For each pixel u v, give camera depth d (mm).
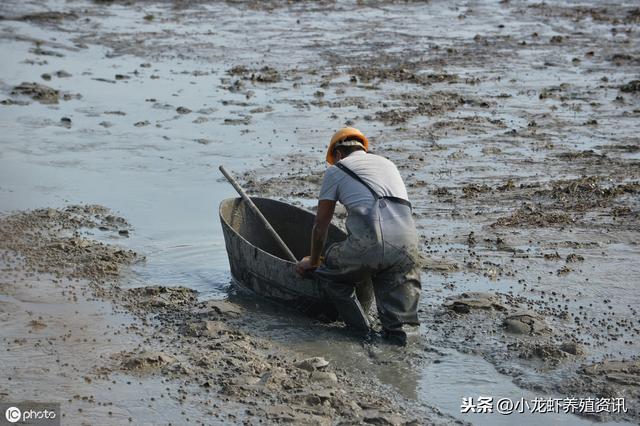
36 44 42906
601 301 17094
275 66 39719
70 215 21594
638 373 14195
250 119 30797
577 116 31672
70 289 17344
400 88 35781
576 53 43156
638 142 28547
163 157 26562
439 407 13328
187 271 18625
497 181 24750
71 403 13117
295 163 26203
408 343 15336
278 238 17672
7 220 20984
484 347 15172
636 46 44875
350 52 43000
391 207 15711
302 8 56031
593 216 21922
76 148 27250
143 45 43906
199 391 13523
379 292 15781
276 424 12648
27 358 14469
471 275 18344
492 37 46938
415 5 57531
